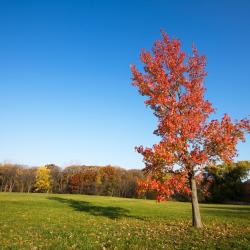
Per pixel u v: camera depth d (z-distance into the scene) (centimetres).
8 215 2803
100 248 1397
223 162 2158
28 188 11594
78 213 3272
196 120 2152
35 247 1382
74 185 11438
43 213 3117
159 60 2308
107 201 5425
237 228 2209
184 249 1384
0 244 1443
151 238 1669
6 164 11875
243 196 7988
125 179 11394
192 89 2248
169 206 4697
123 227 2177
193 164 2167
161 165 2134
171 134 2084
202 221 2702
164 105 2220
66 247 1395
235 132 2127
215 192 7988
